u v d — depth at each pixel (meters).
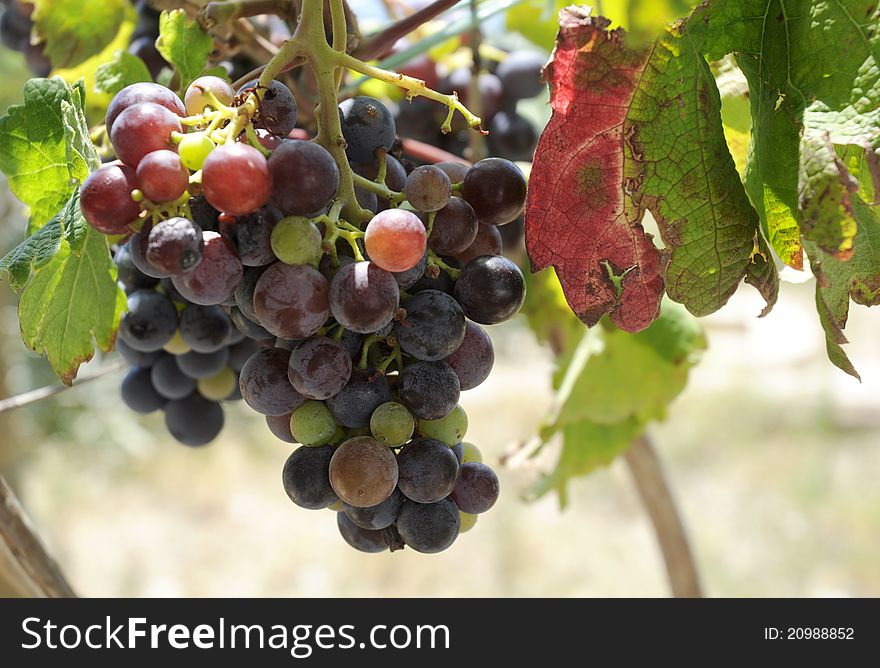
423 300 0.32
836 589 1.79
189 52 0.37
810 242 0.31
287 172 0.30
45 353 0.35
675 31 0.32
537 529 2.07
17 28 0.50
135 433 1.95
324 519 2.16
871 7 0.31
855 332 3.00
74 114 0.33
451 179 0.34
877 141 0.30
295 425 0.32
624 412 0.52
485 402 2.74
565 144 0.33
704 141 0.33
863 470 2.27
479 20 0.42
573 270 0.33
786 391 2.68
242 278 0.32
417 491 0.32
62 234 0.33
